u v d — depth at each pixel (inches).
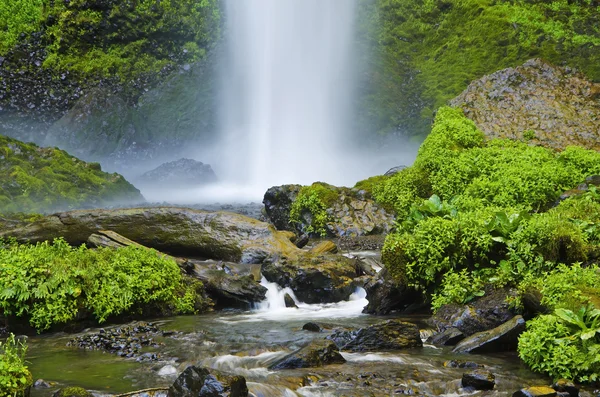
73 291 412.2
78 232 543.8
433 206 474.0
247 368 317.4
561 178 577.0
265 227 546.0
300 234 700.0
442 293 417.1
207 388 260.4
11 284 404.8
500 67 1422.2
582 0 1541.6
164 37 1542.8
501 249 416.8
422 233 429.7
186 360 333.7
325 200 701.9
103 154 1295.5
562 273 373.1
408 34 1581.0
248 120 1403.8
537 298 358.0
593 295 333.4
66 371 319.9
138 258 462.3
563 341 308.2
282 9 1422.2
